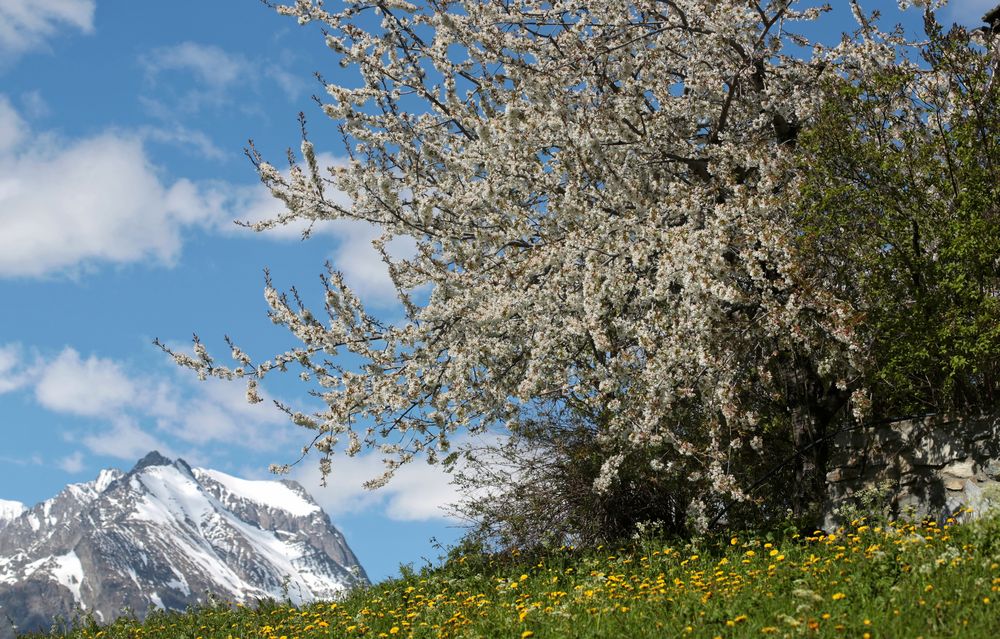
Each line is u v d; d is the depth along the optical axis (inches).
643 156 535.5
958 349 383.2
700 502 482.9
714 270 446.0
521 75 556.1
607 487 523.2
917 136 425.4
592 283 470.9
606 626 309.4
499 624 345.1
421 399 514.6
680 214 486.6
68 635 541.6
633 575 404.2
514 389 522.9
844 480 467.8
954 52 422.3
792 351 499.8
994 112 398.6
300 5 600.1
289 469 512.7
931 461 422.6
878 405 474.9
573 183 506.6
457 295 518.9
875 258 407.8
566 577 445.4
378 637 376.8
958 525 366.3
